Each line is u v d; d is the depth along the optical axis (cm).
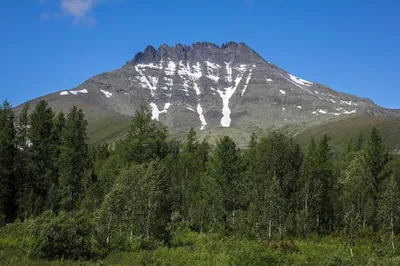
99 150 9781
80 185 6106
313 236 4709
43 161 6169
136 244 2944
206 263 2409
